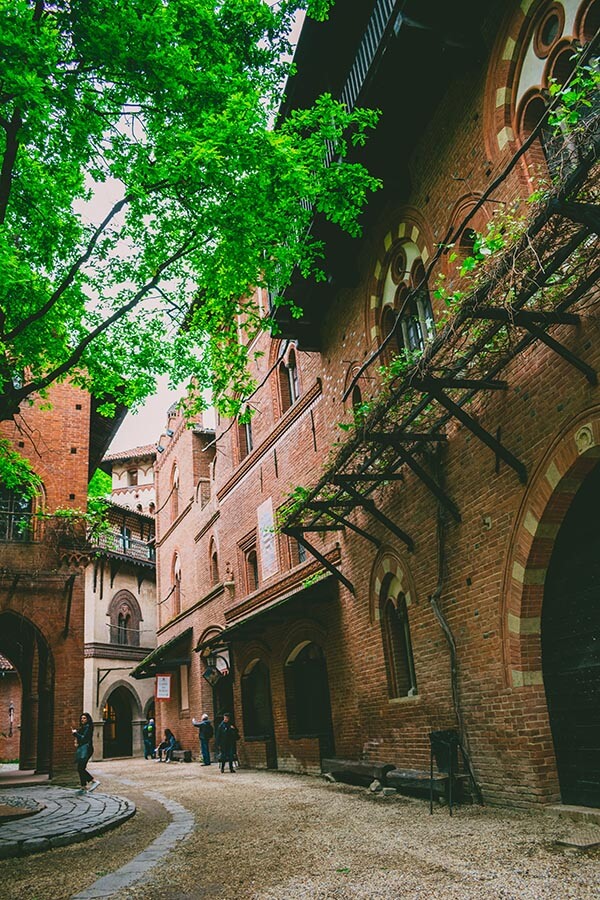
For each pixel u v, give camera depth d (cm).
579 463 745
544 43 845
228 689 2323
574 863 540
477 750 889
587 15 768
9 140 834
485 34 926
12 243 999
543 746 788
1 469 1351
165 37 795
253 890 547
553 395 775
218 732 1881
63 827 905
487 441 830
